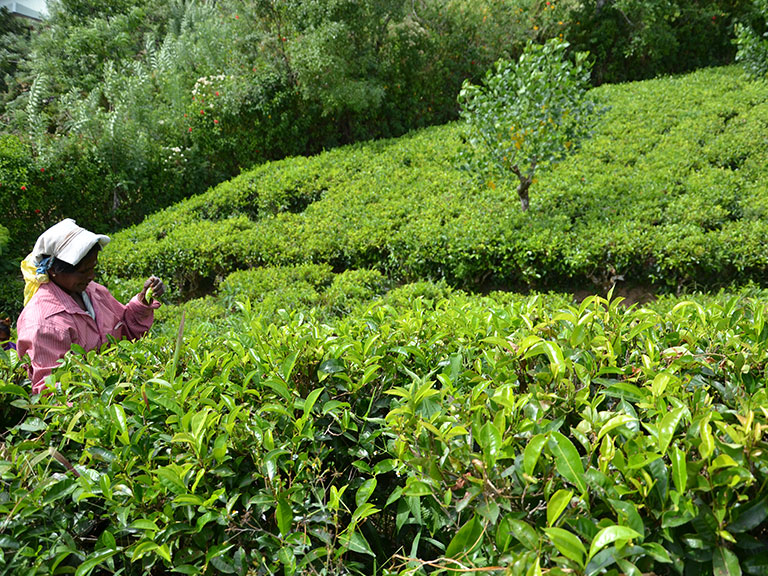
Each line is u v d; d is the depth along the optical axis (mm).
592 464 1408
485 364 2064
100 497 1618
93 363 2332
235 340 2367
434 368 2129
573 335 1898
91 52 16391
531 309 2438
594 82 15812
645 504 1250
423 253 7246
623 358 2041
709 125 9906
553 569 1075
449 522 1520
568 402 1611
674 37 14867
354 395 1983
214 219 10141
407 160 11008
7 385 2066
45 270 2771
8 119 15602
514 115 7430
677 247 6348
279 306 6035
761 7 13180
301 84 12508
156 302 3408
